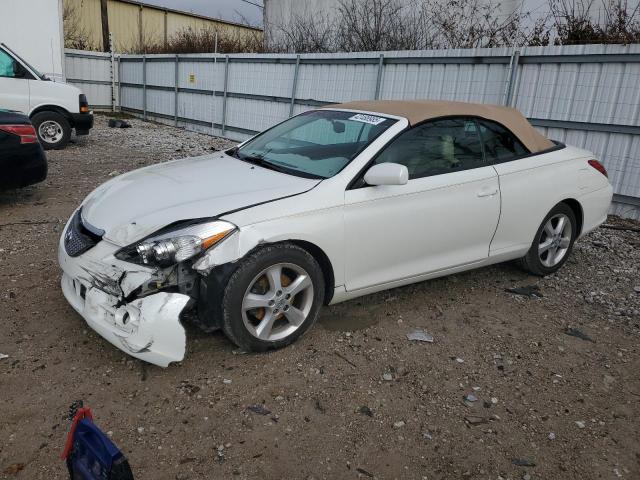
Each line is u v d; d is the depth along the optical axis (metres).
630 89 6.74
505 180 4.29
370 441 2.71
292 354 3.40
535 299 4.48
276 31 18.00
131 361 3.20
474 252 4.27
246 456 2.54
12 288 4.04
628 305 4.47
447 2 12.38
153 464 2.46
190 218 3.04
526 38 10.41
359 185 3.56
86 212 3.47
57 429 2.62
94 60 18.22
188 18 28.39
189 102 15.41
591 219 5.03
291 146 4.15
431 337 3.72
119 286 2.92
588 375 3.42
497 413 2.99
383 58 9.78
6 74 10.03
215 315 3.13
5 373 3.02
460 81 8.67
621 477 2.57
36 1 13.04
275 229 3.16
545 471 2.59
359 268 3.63
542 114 7.70
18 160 5.96
